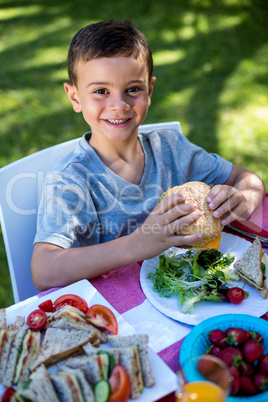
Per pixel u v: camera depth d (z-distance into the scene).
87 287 1.35
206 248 1.46
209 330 1.17
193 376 0.95
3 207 1.81
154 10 6.75
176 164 2.08
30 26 6.43
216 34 6.19
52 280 1.49
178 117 4.69
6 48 5.94
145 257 1.45
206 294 1.34
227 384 0.91
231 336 1.10
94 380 1.02
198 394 0.89
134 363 1.03
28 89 5.11
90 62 1.58
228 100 4.96
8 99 4.93
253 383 1.01
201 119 4.66
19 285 1.91
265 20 6.47
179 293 1.34
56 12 6.77
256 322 1.18
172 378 1.06
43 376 0.97
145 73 1.68
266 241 1.61
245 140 4.38
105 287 1.42
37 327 1.18
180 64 5.57
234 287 1.36
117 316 1.24
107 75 1.58
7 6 7.03
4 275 3.12
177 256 1.55
